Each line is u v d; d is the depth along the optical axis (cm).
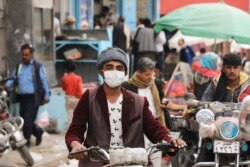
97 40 2644
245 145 1148
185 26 2189
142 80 1261
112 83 806
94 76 2622
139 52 2967
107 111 824
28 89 1772
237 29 2123
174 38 3378
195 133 1400
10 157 1684
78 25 3042
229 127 1123
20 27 2073
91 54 2634
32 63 1784
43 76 1788
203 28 2158
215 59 1703
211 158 1202
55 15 2864
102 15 3300
